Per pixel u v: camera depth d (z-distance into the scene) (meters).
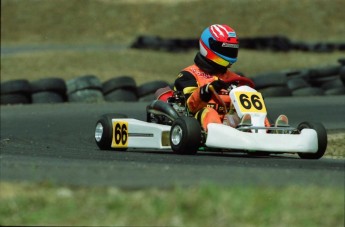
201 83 31.64
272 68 104.00
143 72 94.25
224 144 28.75
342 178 21.19
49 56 97.44
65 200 17.05
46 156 29.55
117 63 97.81
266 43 117.31
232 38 31.64
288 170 22.89
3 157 28.39
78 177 20.61
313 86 69.38
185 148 29.48
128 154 30.73
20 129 46.06
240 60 108.69
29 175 21.14
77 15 161.50
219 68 31.83
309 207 16.58
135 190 18.16
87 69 91.94
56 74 87.75
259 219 15.66
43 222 15.65
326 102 60.56
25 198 17.25
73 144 38.31
